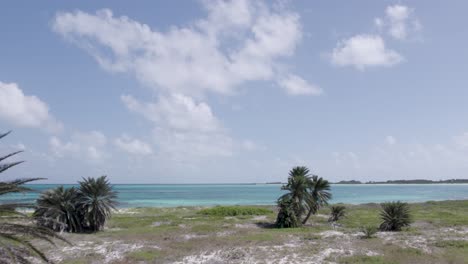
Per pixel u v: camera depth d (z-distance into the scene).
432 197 140.62
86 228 39.38
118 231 39.31
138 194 173.12
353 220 49.41
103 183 40.06
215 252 27.50
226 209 61.47
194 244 30.52
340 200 121.50
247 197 143.75
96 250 28.34
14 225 11.41
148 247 29.48
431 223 44.41
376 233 36.44
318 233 36.88
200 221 49.41
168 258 26.02
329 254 26.44
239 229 40.69
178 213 63.50
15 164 11.23
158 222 48.12
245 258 25.66
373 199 127.19
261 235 35.09
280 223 43.56
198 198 134.88
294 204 43.69
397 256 25.39
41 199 36.75
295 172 45.34
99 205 38.72
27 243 11.72
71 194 38.91
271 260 25.03
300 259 25.17
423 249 27.81
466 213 58.62
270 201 114.75
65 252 27.53
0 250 11.31
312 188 45.25
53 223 35.97
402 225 39.44
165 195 161.75
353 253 26.67
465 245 28.97
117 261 25.09
